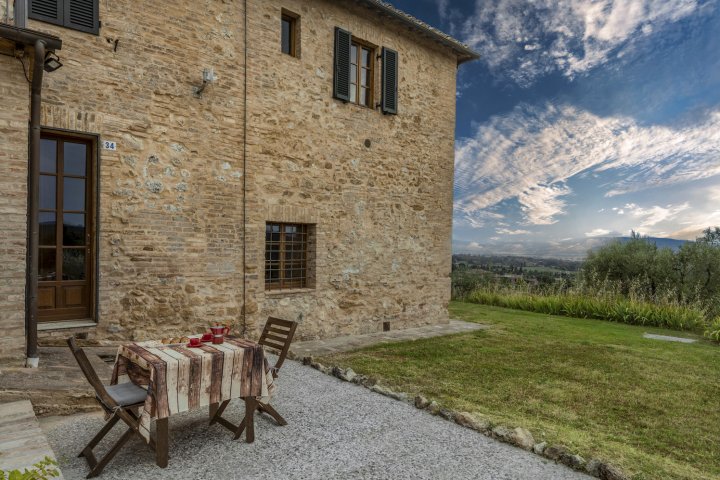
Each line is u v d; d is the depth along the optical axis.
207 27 6.86
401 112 9.85
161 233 6.39
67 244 5.82
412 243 10.20
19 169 4.59
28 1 5.36
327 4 8.43
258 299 7.46
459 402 4.89
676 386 6.00
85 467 3.11
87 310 5.95
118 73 5.99
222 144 7.02
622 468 3.31
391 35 9.58
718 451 3.95
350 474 3.12
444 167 10.88
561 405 5.03
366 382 5.19
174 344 3.71
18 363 4.57
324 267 8.51
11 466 2.79
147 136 6.25
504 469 3.28
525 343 8.72
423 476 3.13
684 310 12.30
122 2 6.03
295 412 4.29
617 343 9.09
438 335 9.40
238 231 7.21
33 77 4.65
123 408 3.11
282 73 7.76
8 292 4.50
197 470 3.11
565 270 20.70
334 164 8.61
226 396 3.39
